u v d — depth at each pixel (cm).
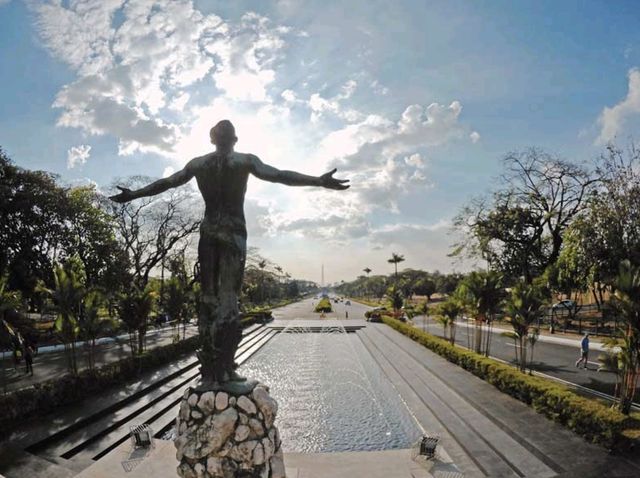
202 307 738
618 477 1004
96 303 1906
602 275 3181
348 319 6125
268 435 713
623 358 1316
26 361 2097
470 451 1249
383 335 4069
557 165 3916
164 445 1255
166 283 3244
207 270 736
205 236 737
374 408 1850
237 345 748
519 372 1762
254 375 2544
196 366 2497
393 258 9981
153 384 1953
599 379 2048
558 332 3834
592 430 1230
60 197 3494
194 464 688
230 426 684
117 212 4319
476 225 4281
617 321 1430
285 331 4762
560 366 2362
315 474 1088
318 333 4628
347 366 2798
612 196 3127
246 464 684
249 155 748
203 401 693
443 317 2870
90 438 1338
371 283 14450
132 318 2291
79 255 3628
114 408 1617
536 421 1408
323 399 2000
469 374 2152
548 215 3947
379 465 1145
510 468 1138
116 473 1084
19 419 1376
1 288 1730
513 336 1980
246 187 764
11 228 3250
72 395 1619
